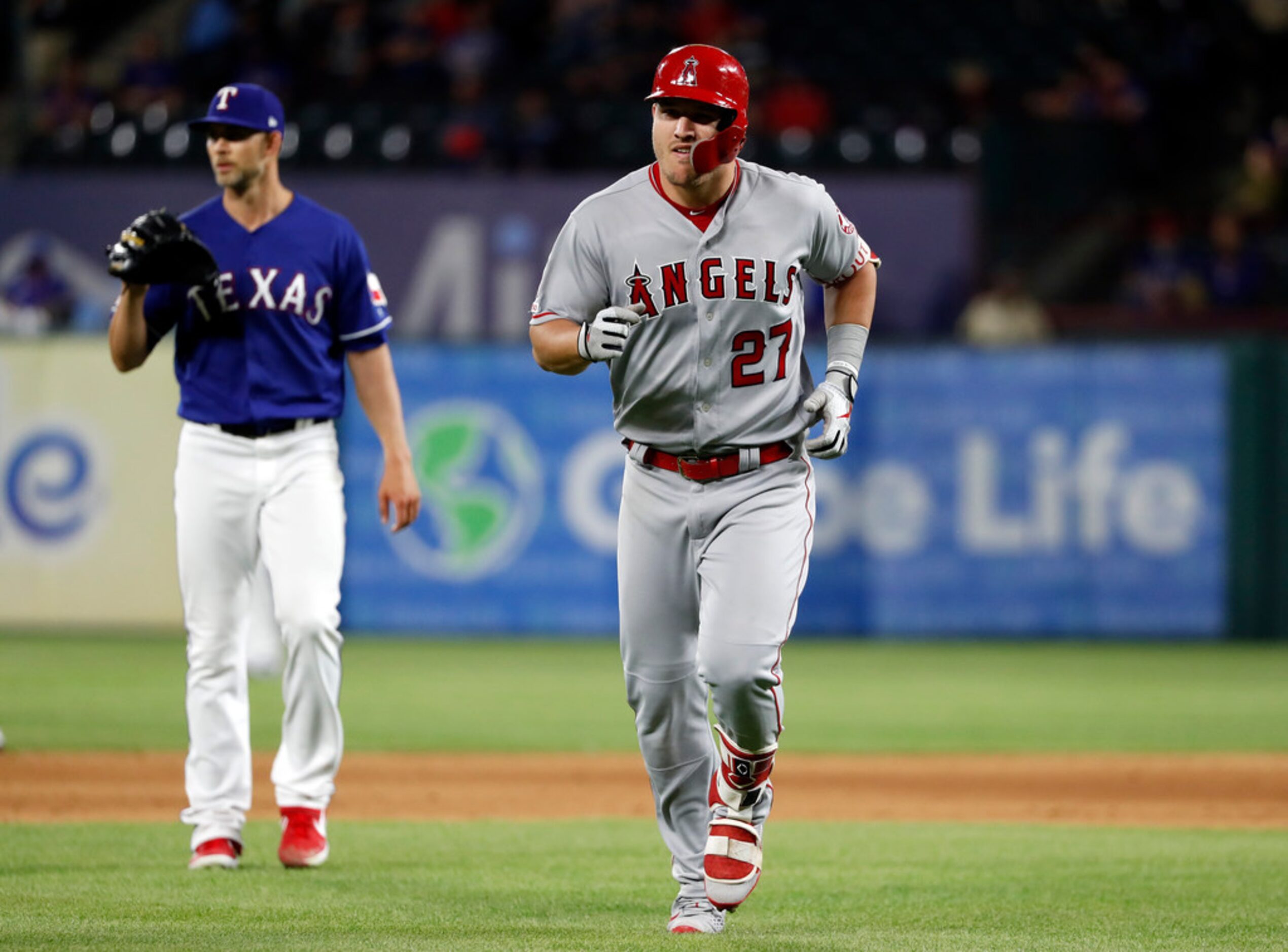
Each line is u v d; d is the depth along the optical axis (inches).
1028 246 2583.7
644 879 738.8
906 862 797.9
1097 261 2566.4
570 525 2105.1
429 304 2285.9
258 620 1471.5
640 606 617.6
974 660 1925.4
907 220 2284.7
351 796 1009.5
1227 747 1270.9
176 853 783.7
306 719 746.2
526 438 2101.4
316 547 741.3
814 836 880.3
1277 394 2110.0
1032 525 2119.8
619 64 2755.9
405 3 2851.9
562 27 2869.1
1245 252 2513.5
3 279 2288.4
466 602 2103.8
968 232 2284.7
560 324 607.5
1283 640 2116.1
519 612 2105.1
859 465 2123.5
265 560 746.8
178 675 1626.5
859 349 633.6
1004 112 2819.9
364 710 1440.7
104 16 3056.1
